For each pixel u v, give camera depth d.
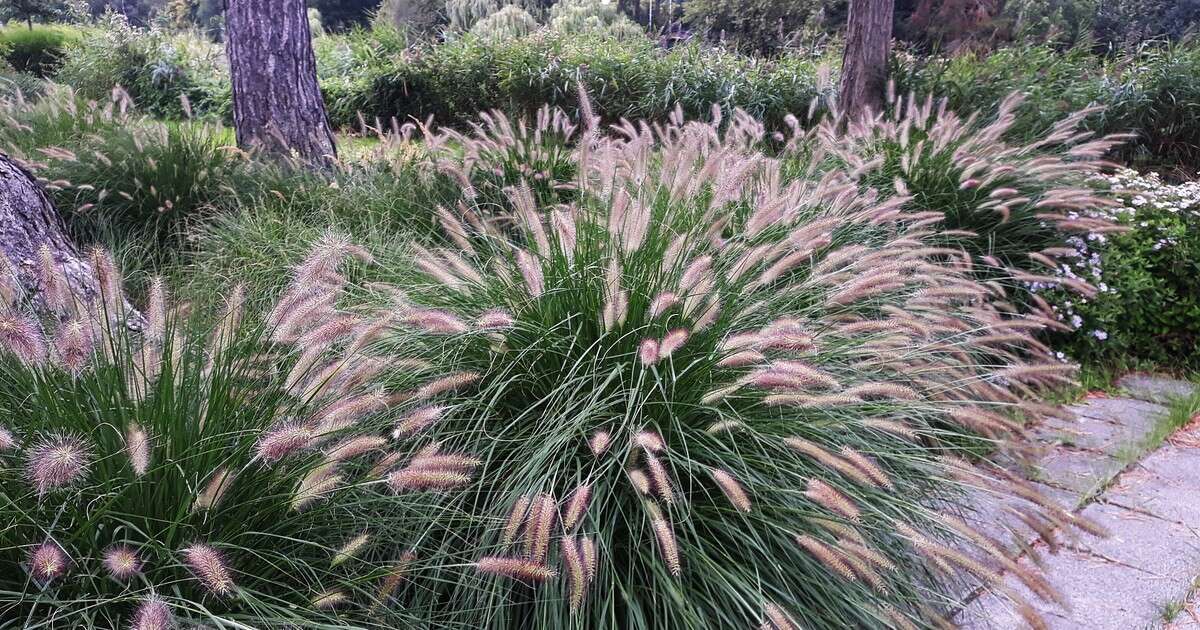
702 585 2.49
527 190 3.68
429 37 18.05
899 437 3.03
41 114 7.46
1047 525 2.75
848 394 2.60
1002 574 3.10
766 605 2.22
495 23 21.97
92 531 2.01
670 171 4.34
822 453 2.43
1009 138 9.44
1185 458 4.34
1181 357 6.12
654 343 2.52
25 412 2.19
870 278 3.19
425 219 5.88
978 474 2.81
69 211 5.78
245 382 2.34
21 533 2.00
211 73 17.84
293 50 7.36
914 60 12.00
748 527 2.53
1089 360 5.96
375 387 2.71
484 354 3.10
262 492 2.23
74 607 1.98
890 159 6.29
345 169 6.70
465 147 6.36
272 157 7.26
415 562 2.37
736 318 3.14
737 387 2.58
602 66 13.80
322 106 7.70
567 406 2.77
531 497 2.48
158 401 2.14
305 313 2.31
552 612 2.29
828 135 6.43
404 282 3.93
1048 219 5.93
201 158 6.32
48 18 28.16
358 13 46.53
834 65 14.62
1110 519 3.64
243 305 2.57
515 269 3.30
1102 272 6.01
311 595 2.20
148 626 1.67
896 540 2.71
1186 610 2.95
